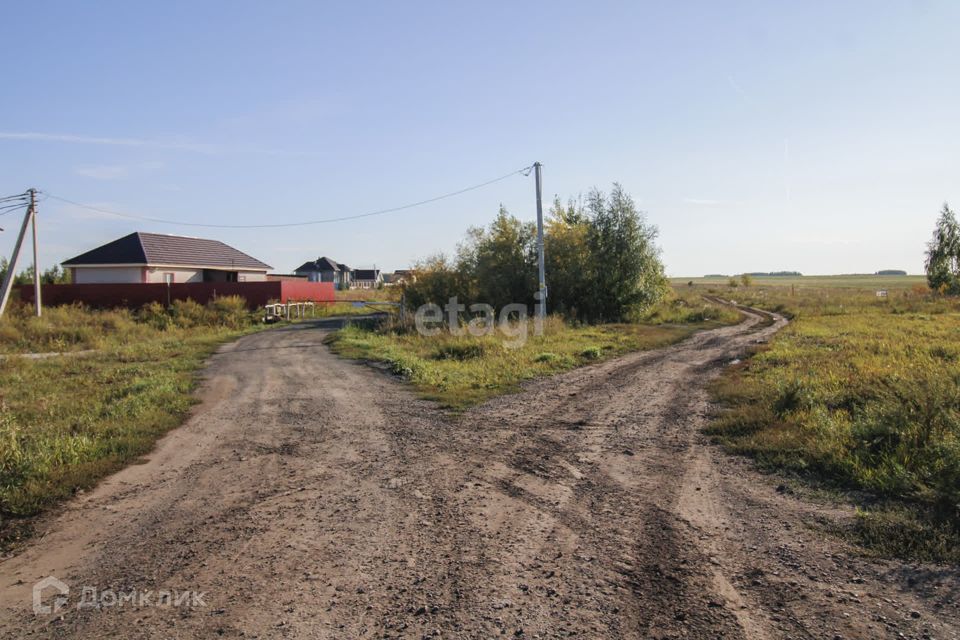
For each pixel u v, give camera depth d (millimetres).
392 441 8320
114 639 3559
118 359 18672
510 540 4922
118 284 34531
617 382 12914
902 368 10812
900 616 3637
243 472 7039
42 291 34281
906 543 4602
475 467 7031
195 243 46062
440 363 15750
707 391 11539
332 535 5098
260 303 36062
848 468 6211
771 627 3545
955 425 6480
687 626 3570
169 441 8648
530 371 14258
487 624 3627
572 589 4062
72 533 5309
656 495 5973
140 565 4602
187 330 27812
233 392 12641
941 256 47281
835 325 23266
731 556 4555
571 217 33750
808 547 4660
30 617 3852
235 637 3545
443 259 29891
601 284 30641
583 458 7328
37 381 14367
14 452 6949
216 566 4539
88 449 7730
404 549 4777
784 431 7797
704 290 83250
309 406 10938
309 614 3787
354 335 23719
